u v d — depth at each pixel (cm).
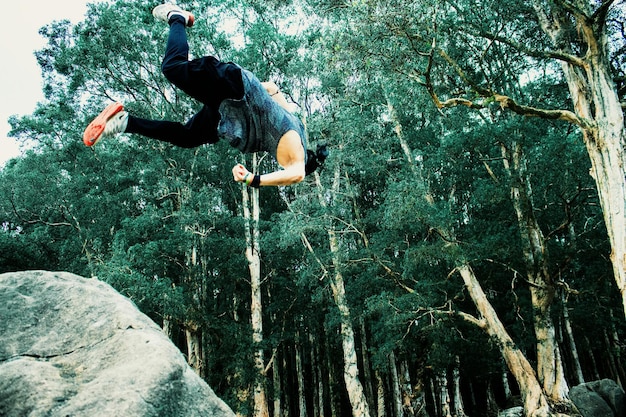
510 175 1722
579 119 1024
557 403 1579
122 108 259
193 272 2225
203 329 2114
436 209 1606
